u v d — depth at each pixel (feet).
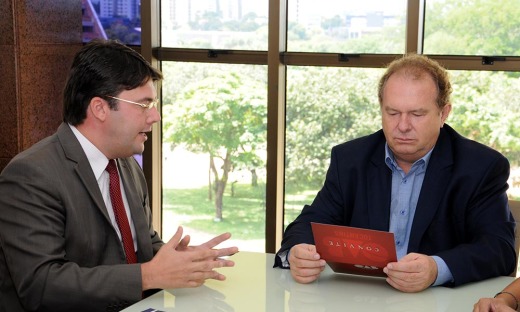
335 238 6.05
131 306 5.78
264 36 12.35
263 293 6.09
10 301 6.45
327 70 12.09
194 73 12.83
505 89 11.22
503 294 5.79
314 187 12.54
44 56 11.68
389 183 7.18
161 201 13.39
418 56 6.92
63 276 6.06
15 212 6.23
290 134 12.52
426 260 6.13
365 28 11.84
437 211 6.93
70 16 12.25
